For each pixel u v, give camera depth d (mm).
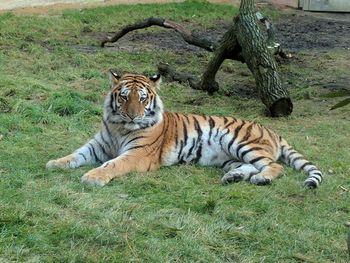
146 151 11273
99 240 8617
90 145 11695
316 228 9453
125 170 10969
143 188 10539
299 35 26219
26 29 23031
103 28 24656
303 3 31266
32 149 12320
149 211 9656
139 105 11156
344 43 25062
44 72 18141
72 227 8875
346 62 21781
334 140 13836
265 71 15594
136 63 20141
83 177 10539
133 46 22531
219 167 11891
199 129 11828
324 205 10297
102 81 17562
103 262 8133
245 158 11500
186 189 10633
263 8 30578
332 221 9742
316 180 10891
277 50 20031
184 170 11492
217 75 19547
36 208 9414
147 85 11477
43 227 8898
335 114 15984
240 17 16344
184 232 9016
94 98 16000
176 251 8492
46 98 15500
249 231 9242
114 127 11508
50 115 14234
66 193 10039
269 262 8453
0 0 27438
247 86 18531
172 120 11828
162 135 11547
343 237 9234
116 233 8844
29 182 10477
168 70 18453
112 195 10156
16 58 19328
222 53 16938
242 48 16188
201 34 25422
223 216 9625
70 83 17391
